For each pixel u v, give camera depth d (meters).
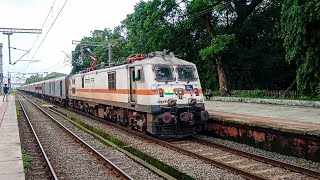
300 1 22.02
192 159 11.70
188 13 34.09
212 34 33.25
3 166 9.59
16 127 17.72
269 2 35.94
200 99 15.75
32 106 39.91
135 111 16.77
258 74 36.44
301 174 9.63
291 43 22.61
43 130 19.52
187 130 15.77
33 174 10.19
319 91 21.95
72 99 32.69
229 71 35.31
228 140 15.38
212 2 30.27
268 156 12.23
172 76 15.38
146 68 15.12
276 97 26.97
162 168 10.97
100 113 23.31
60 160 12.02
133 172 10.14
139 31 44.28
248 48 36.28
